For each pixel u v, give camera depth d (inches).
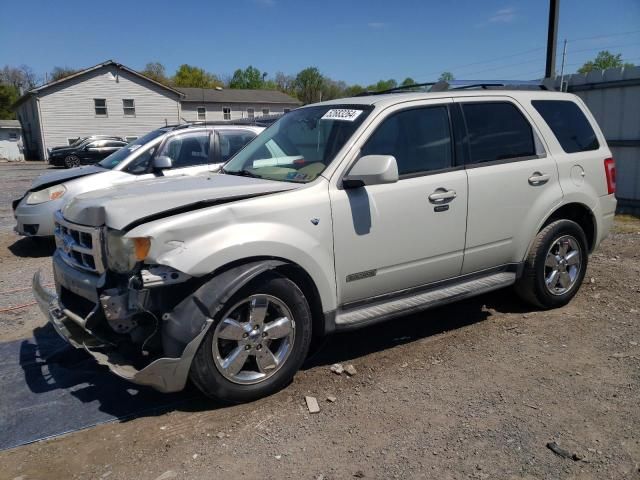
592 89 427.8
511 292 221.6
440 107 179.9
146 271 129.6
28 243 368.2
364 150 162.1
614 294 226.7
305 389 153.2
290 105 2348.7
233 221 139.4
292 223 146.9
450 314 210.7
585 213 215.3
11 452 128.6
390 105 170.2
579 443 125.6
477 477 114.9
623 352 172.7
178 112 1712.6
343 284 158.4
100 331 140.5
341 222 154.6
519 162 193.8
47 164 1440.7
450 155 178.7
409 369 164.9
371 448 125.7
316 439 129.8
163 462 123.1
